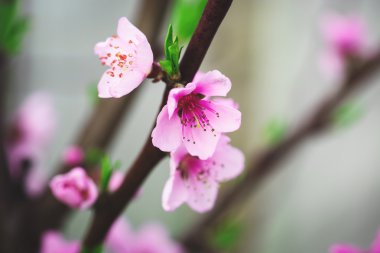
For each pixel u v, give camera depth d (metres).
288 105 0.83
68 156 0.39
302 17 0.89
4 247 0.41
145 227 0.52
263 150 0.51
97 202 0.30
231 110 0.29
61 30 0.93
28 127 0.48
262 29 0.76
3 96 0.40
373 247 0.36
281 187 0.73
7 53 0.39
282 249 0.95
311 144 0.95
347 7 0.59
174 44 0.27
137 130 0.93
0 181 0.41
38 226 0.42
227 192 0.51
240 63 0.67
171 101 0.27
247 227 0.65
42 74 0.78
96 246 0.31
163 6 0.39
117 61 0.28
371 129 1.00
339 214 1.00
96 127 0.41
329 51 0.54
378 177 1.00
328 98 0.52
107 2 0.95
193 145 0.29
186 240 0.51
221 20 0.27
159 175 0.94
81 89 0.74
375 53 0.52
